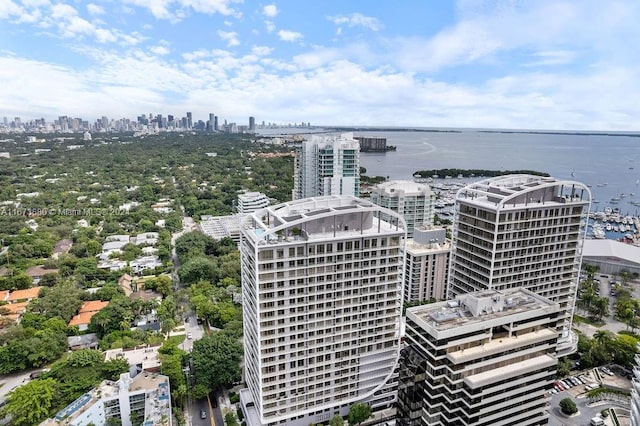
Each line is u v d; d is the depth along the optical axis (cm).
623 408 12794
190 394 13038
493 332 9869
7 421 11494
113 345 15062
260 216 12612
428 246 19712
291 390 11350
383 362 12375
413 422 10244
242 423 12156
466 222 14975
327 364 11581
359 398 12212
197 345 13962
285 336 10919
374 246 11325
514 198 14450
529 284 14650
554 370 10181
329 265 10925
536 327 10225
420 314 9950
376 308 11781
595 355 14988
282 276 10538
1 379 14150
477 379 9206
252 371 11912
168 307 18075
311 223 11275
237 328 15838
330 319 11294
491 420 9650
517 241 14025
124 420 11856
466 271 15175
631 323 17462
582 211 14875
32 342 14688
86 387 12388
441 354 9238
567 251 15000
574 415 12538
